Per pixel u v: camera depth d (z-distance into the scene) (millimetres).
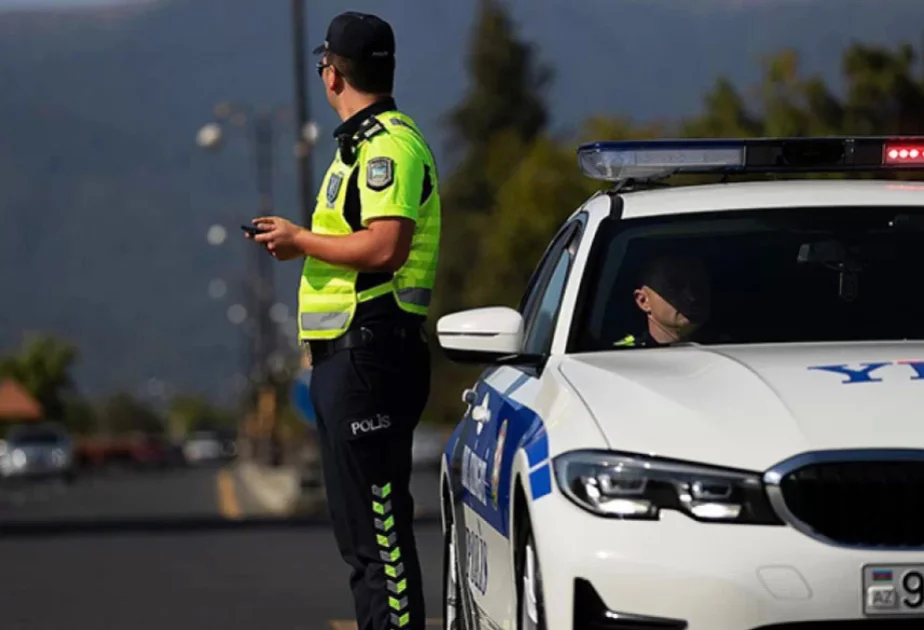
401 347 18031
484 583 17141
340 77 18281
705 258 16906
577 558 13742
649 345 16391
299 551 36938
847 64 64438
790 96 65938
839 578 13359
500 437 16453
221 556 36281
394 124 17984
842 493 13555
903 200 17422
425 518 49062
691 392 14398
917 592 13367
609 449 14016
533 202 110688
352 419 17891
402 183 17750
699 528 13578
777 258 16922
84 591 30391
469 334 16719
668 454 13836
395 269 17766
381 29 18234
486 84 186875
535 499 14336
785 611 13344
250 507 81000
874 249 16969
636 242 17109
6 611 27797
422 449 148750
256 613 26953
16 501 95875
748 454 13695
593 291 16797
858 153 17766
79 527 47688
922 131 63844
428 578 30812
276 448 156125
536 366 16594
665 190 17969
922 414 13867
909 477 13570
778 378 14492
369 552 18125
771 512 13555
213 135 93875
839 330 16344
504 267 110812
